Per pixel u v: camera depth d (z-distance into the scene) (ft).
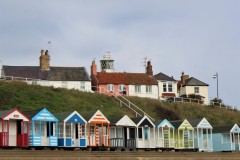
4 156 220.84
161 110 431.84
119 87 482.69
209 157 287.07
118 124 302.04
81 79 469.16
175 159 265.34
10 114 256.73
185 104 462.19
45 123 271.69
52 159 225.35
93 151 255.09
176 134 331.36
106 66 531.09
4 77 423.23
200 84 538.47
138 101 435.53
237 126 355.36
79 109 378.53
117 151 265.54
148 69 512.63
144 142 313.12
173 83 521.65
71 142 280.92
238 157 299.99
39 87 396.37
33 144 263.29
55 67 478.18
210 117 451.12
